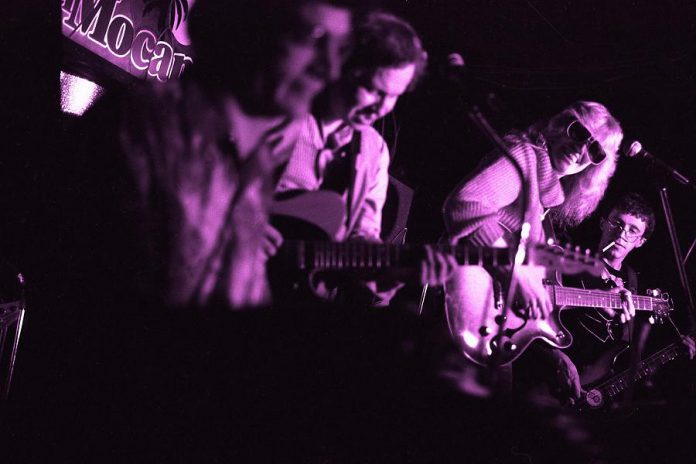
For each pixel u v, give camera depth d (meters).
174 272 1.91
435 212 3.89
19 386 2.14
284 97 1.92
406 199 3.30
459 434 2.71
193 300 1.93
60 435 2.10
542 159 2.55
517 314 2.50
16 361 2.15
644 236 3.64
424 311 2.84
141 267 1.93
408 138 3.76
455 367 2.69
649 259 4.41
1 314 2.01
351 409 2.36
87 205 2.06
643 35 4.02
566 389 2.74
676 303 4.33
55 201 2.16
